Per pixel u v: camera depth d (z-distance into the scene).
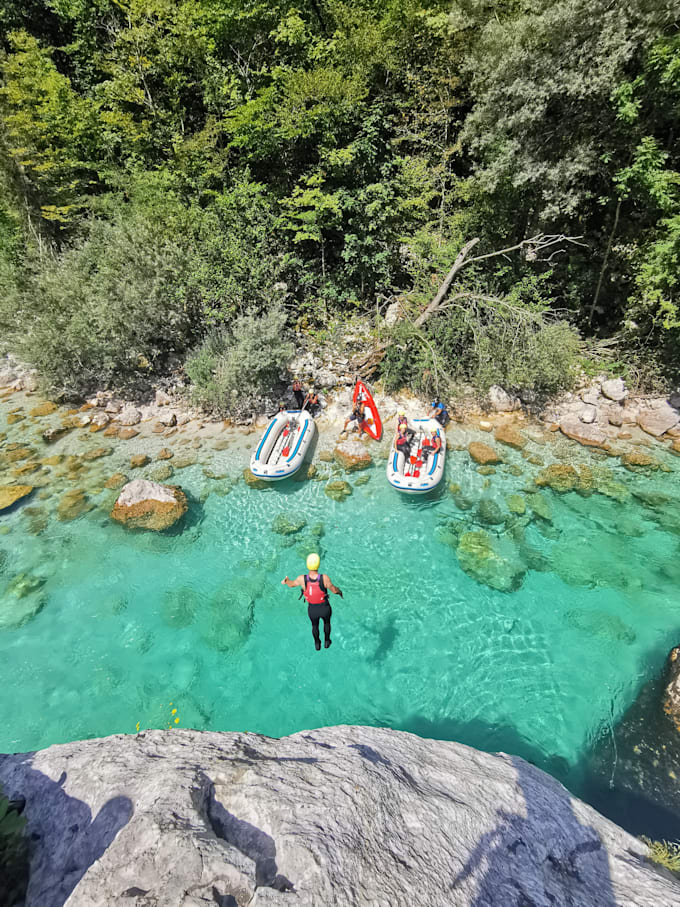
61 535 10.05
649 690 7.18
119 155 18.06
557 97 11.43
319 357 14.93
